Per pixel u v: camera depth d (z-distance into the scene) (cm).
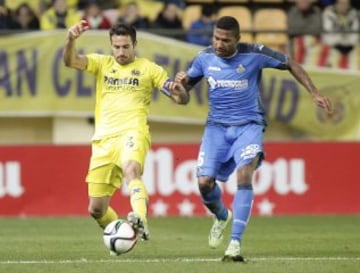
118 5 5719
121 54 3022
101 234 4150
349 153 5225
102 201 3094
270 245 3628
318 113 5481
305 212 5203
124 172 2939
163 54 5444
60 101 5441
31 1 5641
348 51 5578
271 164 5197
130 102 3039
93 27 5619
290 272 2703
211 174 3073
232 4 5859
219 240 3294
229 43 3011
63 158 5172
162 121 5516
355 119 5509
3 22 5612
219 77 3067
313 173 5206
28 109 5428
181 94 3022
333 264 2912
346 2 5794
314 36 5594
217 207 3212
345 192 5212
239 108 3066
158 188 5153
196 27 5709
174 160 5150
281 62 3088
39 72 5428
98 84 3086
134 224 2727
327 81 5541
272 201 5191
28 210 5153
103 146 3031
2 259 3141
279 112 5472
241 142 3022
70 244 3675
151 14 5725
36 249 3481
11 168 5153
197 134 5619
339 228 4450
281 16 5841
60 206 5156
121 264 2930
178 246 3588
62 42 5431
